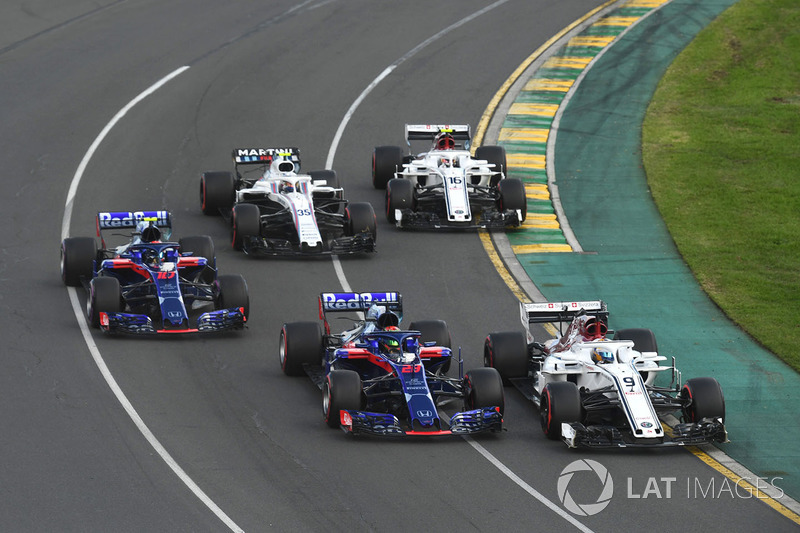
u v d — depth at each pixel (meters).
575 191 115.25
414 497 56.12
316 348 70.69
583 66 152.12
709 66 154.12
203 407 66.62
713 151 127.75
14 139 121.31
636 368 64.69
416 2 176.25
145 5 172.88
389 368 64.56
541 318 71.50
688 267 96.94
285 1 175.50
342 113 133.25
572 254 99.19
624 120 136.00
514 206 102.88
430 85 143.25
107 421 64.12
